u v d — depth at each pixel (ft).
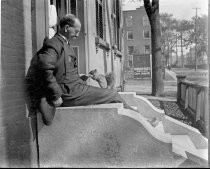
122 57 48.03
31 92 10.64
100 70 27.22
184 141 14.15
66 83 10.76
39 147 10.67
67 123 10.48
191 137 14.60
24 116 10.76
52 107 10.39
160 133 10.58
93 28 23.62
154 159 10.16
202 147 13.75
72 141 10.47
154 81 37.19
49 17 13.80
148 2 36.96
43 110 10.11
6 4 9.86
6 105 9.81
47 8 12.75
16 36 10.54
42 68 9.75
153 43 37.86
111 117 10.25
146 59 54.08
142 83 52.49
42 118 10.34
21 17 10.87
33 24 11.68
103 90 11.35
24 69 11.05
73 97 10.75
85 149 10.39
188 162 10.30
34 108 10.78
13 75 10.30
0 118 9.49
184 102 26.66
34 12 11.67
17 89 10.54
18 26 10.68
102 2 30.17
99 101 11.16
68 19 10.94
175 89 41.81
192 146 13.34
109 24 34.12
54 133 10.57
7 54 9.93
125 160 10.19
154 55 37.78
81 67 21.53
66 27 10.95
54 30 15.51
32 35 11.71
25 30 11.15
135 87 47.96
